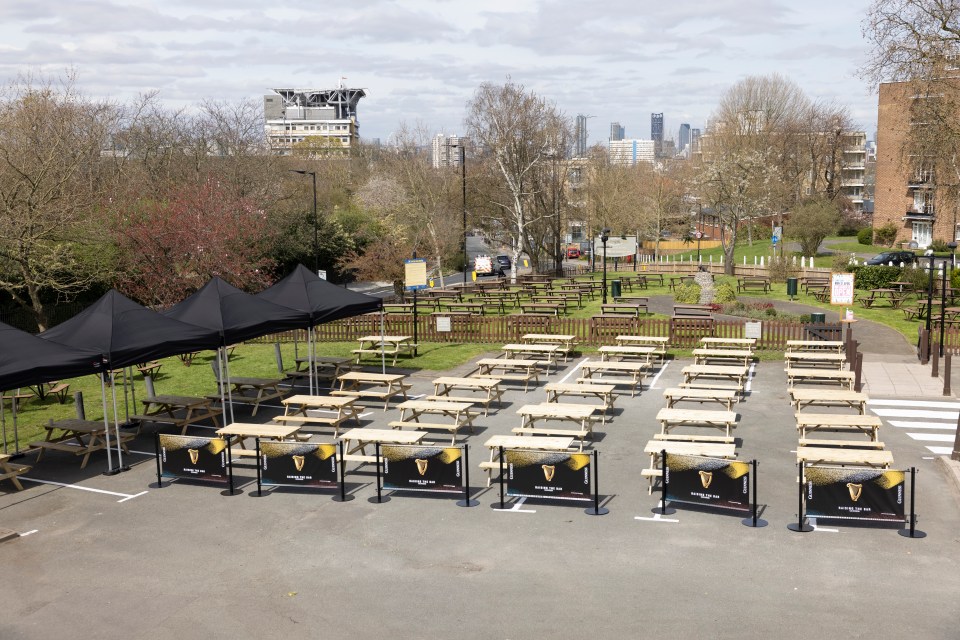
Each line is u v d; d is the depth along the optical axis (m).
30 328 39.22
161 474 15.54
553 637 9.15
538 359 27.31
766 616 9.57
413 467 13.60
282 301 21.38
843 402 18.31
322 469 13.99
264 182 53.47
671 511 13.20
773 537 12.04
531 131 58.81
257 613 9.91
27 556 11.87
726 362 26.31
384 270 54.00
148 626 9.66
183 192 39.09
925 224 66.50
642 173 97.81
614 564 11.15
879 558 11.23
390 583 10.68
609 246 56.75
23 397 21.91
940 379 23.67
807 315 32.66
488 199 64.19
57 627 9.68
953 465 15.05
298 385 24.05
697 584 10.48
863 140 109.00
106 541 12.37
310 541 12.19
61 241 35.78
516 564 11.20
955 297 38.19
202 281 34.75
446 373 25.44
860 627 9.27
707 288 38.38
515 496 14.05
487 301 40.44
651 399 21.59
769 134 81.69
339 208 72.31
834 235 84.50
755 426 18.56
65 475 15.80
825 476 11.98
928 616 9.51
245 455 15.77
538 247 65.69
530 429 16.69
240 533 12.56
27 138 34.00
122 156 49.78
